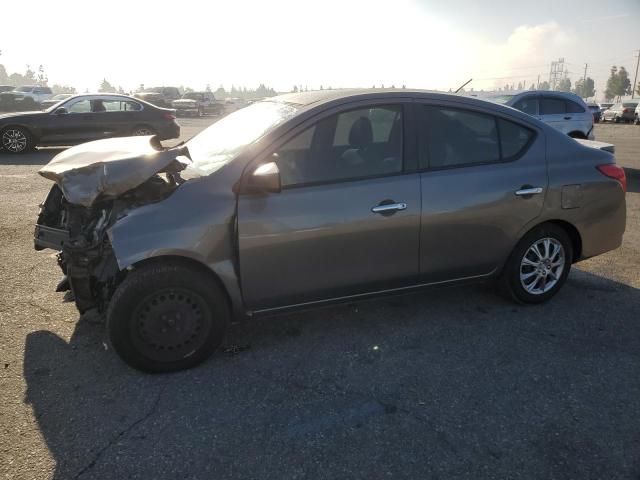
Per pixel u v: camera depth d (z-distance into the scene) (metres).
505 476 2.43
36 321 3.85
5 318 3.88
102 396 3.00
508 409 2.92
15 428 2.71
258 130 3.56
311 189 3.35
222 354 3.48
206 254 3.16
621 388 3.13
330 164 3.44
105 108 13.66
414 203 3.55
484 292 4.53
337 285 3.51
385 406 2.94
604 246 4.36
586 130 11.14
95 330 3.74
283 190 3.31
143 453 2.55
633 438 2.69
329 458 2.53
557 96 11.04
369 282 3.59
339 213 3.37
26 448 2.57
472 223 3.76
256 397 3.02
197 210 3.15
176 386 3.12
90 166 3.19
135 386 3.11
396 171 3.57
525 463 2.51
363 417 2.84
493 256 3.94
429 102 3.73
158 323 3.16
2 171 10.14
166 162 3.25
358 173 3.49
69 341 3.59
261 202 3.24
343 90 3.82
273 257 3.30
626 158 14.41
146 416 2.83
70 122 13.20
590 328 3.89
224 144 3.69
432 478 2.41
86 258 3.24
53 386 3.08
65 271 3.62
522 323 3.96
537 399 3.01
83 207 3.38
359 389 3.10
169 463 2.49
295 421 2.81
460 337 3.73
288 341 3.67
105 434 2.68
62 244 3.43
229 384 3.14
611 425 2.79
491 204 3.78
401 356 3.47
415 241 3.62
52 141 13.15
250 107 4.25
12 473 2.41
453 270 3.83
